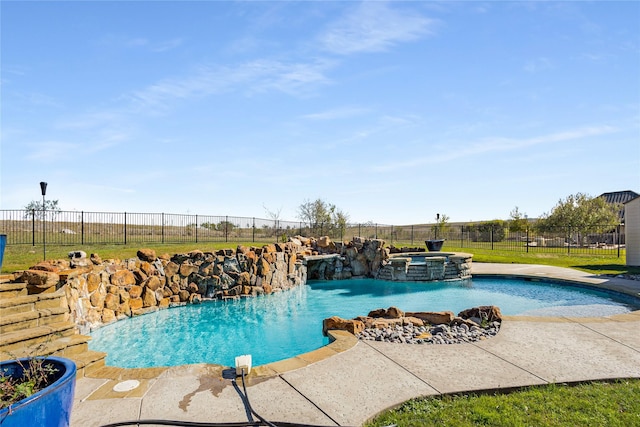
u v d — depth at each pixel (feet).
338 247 55.01
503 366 15.81
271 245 45.24
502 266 56.80
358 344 18.72
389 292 43.32
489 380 14.38
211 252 38.91
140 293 32.99
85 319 26.94
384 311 24.72
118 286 31.04
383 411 12.17
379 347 18.29
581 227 105.19
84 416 11.80
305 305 36.76
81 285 26.63
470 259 52.60
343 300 39.09
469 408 12.26
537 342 19.02
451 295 40.86
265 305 36.68
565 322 22.77
